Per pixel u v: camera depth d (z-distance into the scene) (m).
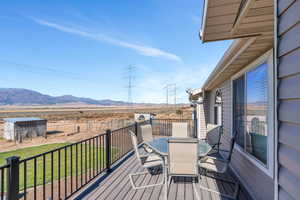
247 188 2.79
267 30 1.67
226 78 4.42
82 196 2.51
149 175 3.30
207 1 1.26
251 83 2.79
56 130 15.77
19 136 11.62
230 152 2.83
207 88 6.76
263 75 2.39
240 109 3.35
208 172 3.44
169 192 2.65
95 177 3.07
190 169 2.49
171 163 2.52
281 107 0.82
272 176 2.08
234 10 1.37
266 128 2.29
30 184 3.50
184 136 4.82
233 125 3.82
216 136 4.22
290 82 0.75
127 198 2.46
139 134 5.65
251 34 1.77
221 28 1.65
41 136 12.64
